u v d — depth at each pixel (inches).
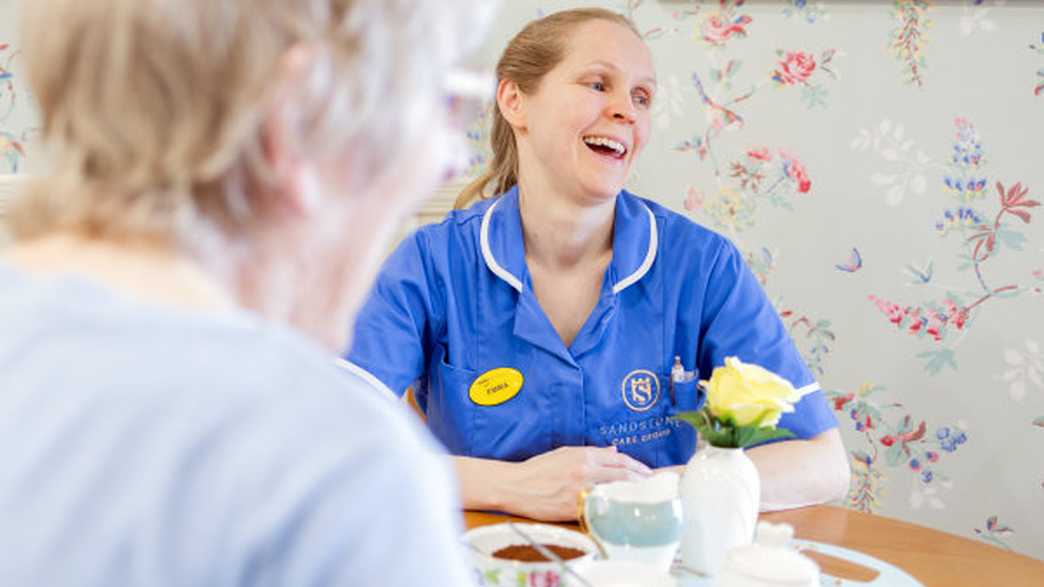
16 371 18.9
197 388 18.7
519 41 72.0
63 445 18.2
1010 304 94.0
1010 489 95.3
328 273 23.3
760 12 99.8
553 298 71.8
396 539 18.5
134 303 19.8
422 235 73.3
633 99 70.1
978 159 94.0
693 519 51.4
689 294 72.2
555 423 69.3
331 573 18.0
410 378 71.7
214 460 18.2
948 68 94.3
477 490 61.7
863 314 99.0
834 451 66.2
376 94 21.8
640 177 105.9
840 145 98.3
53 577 17.5
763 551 45.5
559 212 69.9
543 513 60.3
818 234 99.9
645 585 44.6
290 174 21.4
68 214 20.8
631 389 70.3
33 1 21.2
